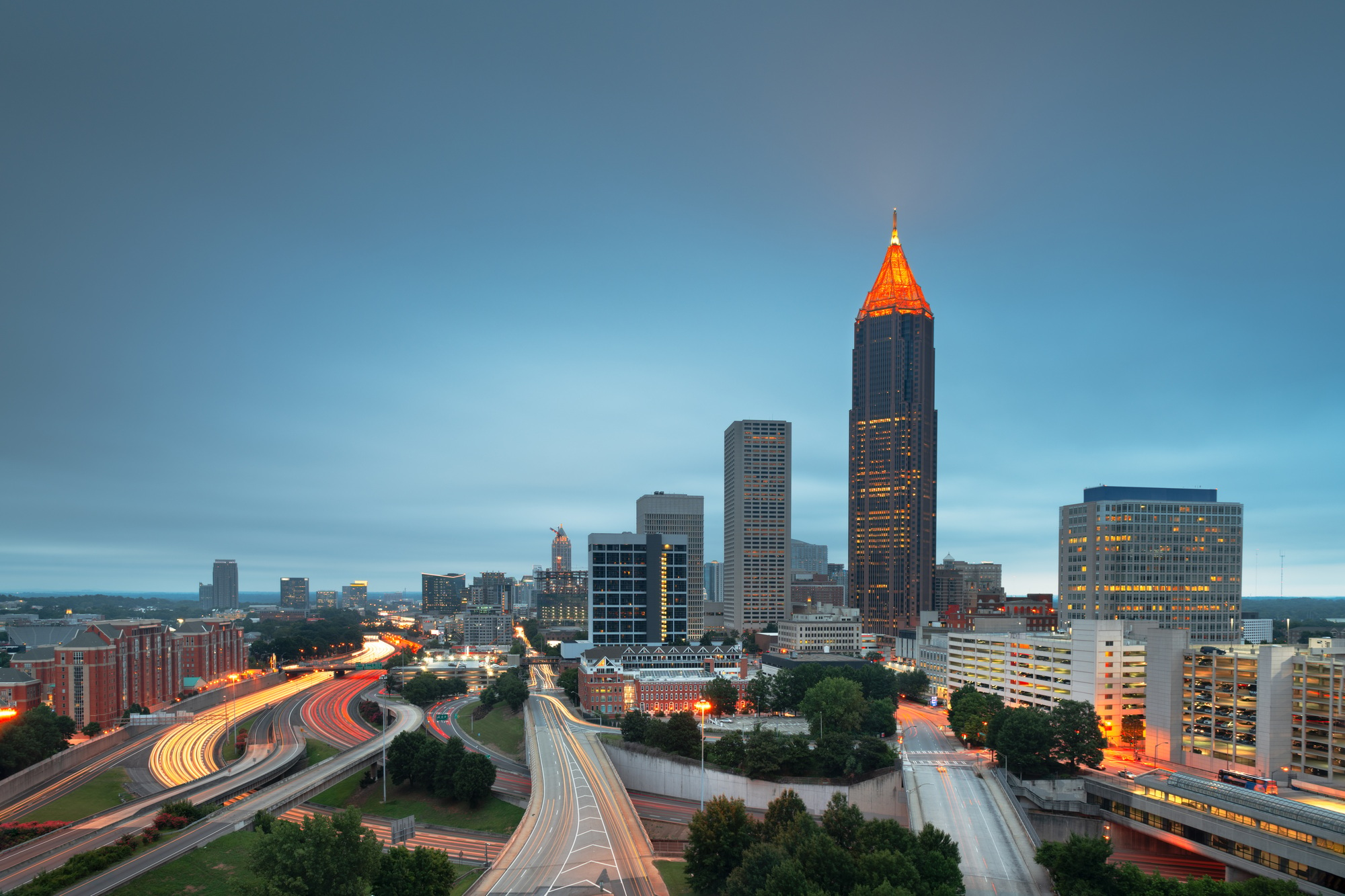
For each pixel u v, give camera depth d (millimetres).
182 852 150125
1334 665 192750
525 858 146375
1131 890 127000
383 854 130875
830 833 146125
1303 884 151000
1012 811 178125
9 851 154875
